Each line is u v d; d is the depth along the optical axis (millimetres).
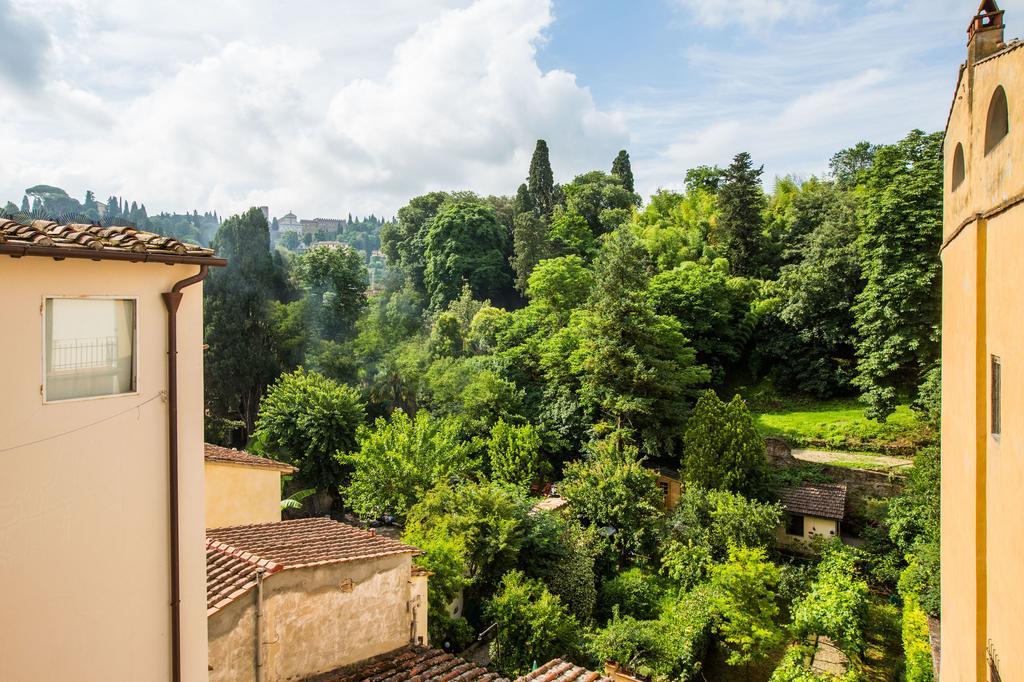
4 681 5832
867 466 30281
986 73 7113
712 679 20266
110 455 6582
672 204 62656
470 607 21828
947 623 10039
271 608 9758
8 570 5848
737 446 28234
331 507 34875
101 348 6523
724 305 41906
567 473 30266
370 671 10766
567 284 45594
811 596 20922
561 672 11438
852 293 38469
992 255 7000
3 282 5719
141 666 6926
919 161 31906
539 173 74625
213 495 15094
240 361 42969
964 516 8289
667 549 25500
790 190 58812
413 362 43219
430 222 65125
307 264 52750
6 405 5789
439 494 23969
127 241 6652
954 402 9258
